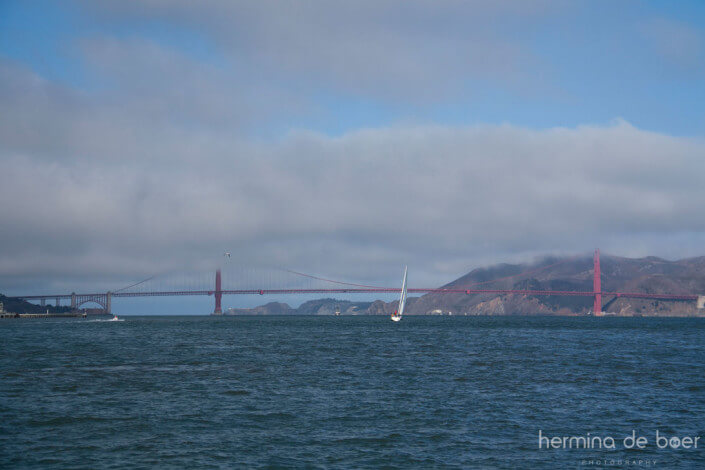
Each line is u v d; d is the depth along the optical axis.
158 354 68.56
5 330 143.25
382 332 134.25
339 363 57.88
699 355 68.44
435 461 24.47
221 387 41.44
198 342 92.06
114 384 42.94
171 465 23.81
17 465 23.72
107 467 23.53
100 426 29.72
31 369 52.50
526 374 49.31
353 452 25.59
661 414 32.69
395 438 27.69
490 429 29.34
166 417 31.70
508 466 23.95
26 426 29.67
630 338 108.94
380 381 44.72
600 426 30.02
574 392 39.66
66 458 24.61
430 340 99.44
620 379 46.16
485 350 75.88
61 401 36.03
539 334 125.12
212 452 25.47
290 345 85.00
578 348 80.12
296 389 40.69
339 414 32.50
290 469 23.42
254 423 30.44
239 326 180.50
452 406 34.72
